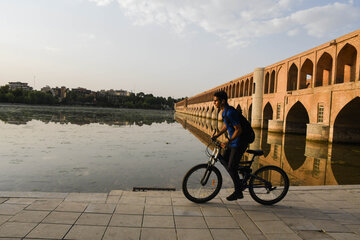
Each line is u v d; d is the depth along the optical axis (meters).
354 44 16.52
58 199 3.48
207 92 68.38
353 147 16.08
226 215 3.30
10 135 17.03
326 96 18.81
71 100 131.88
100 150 12.90
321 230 2.97
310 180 8.38
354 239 2.78
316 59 20.97
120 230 2.76
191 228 2.90
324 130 17.97
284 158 12.11
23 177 7.77
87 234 2.64
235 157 3.63
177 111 141.75
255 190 3.87
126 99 162.62
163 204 3.54
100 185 7.16
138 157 11.44
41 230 2.66
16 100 100.69
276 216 3.33
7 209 3.10
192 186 3.70
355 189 4.56
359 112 17.05
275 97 27.58
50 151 12.10
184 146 15.39
